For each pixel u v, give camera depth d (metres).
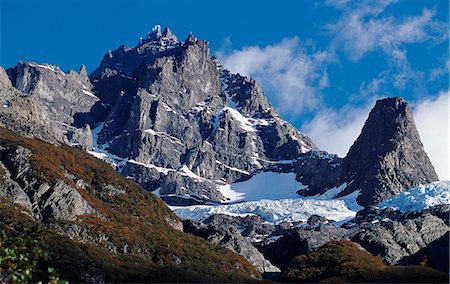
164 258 172.25
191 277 156.25
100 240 164.50
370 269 178.00
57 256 134.00
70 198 170.12
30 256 36.81
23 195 163.88
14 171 174.12
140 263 160.00
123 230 175.62
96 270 138.12
